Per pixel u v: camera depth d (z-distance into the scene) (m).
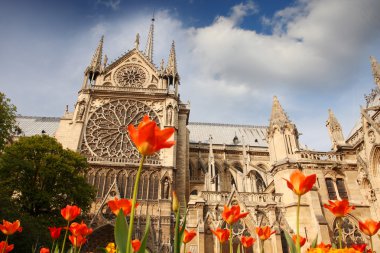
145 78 55.56
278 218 31.27
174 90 54.09
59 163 34.34
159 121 50.25
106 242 37.62
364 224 5.60
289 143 36.75
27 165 32.34
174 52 58.44
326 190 33.03
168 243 36.41
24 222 25.34
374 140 32.16
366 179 33.25
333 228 30.70
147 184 43.19
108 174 43.81
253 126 79.38
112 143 47.31
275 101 41.03
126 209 4.53
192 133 72.69
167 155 45.94
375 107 34.94
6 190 31.09
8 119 33.38
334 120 40.53
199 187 52.00
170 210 39.81
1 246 6.96
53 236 7.02
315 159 35.12
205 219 30.84
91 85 52.47
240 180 47.34
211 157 45.41
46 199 31.98
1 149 32.81
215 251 29.25
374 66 39.44
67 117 50.09
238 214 5.97
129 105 51.31
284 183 33.56
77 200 34.69
